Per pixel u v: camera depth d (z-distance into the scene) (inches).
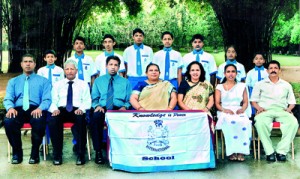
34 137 176.9
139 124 163.5
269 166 173.0
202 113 166.7
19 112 181.0
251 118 201.2
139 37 221.9
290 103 190.2
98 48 526.0
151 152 163.8
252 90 207.8
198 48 224.5
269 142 183.8
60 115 179.2
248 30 340.2
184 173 162.6
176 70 224.1
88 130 189.5
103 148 201.6
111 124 166.6
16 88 184.2
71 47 378.6
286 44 523.2
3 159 185.8
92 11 466.6
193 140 166.1
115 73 187.6
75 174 161.5
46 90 184.7
